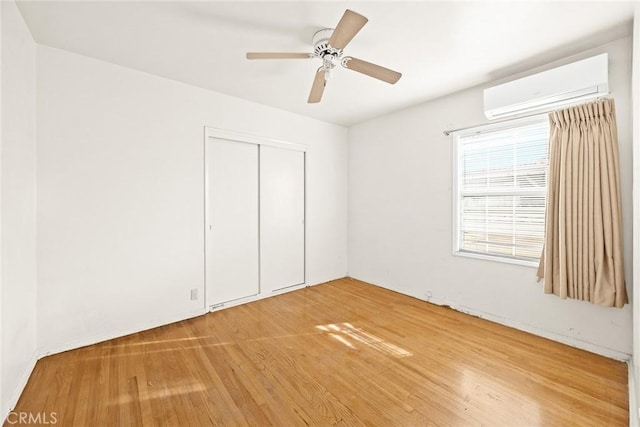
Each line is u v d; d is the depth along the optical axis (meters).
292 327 2.70
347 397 1.72
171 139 2.77
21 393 1.74
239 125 3.25
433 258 3.34
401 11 1.77
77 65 2.27
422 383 1.85
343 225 4.46
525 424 1.51
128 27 1.94
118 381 1.86
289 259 3.84
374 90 3.00
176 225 2.82
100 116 2.37
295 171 3.88
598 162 2.11
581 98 2.19
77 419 1.54
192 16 1.83
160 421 1.54
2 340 1.54
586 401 1.67
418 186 3.48
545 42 2.12
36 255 2.08
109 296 2.43
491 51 2.24
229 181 3.26
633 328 1.95
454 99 3.08
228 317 2.94
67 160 2.22
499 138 2.81
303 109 3.63
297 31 2.00
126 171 2.51
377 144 3.99
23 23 1.85
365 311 3.09
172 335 2.53
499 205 2.83
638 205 1.68
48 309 2.14
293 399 1.70
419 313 3.03
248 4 1.72
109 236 2.43
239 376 1.92
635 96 1.75
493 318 2.82
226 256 3.24
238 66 2.50
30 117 1.99
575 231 2.21
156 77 2.67
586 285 2.17
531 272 2.56
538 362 2.09
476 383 1.85
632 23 1.89
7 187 1.63
